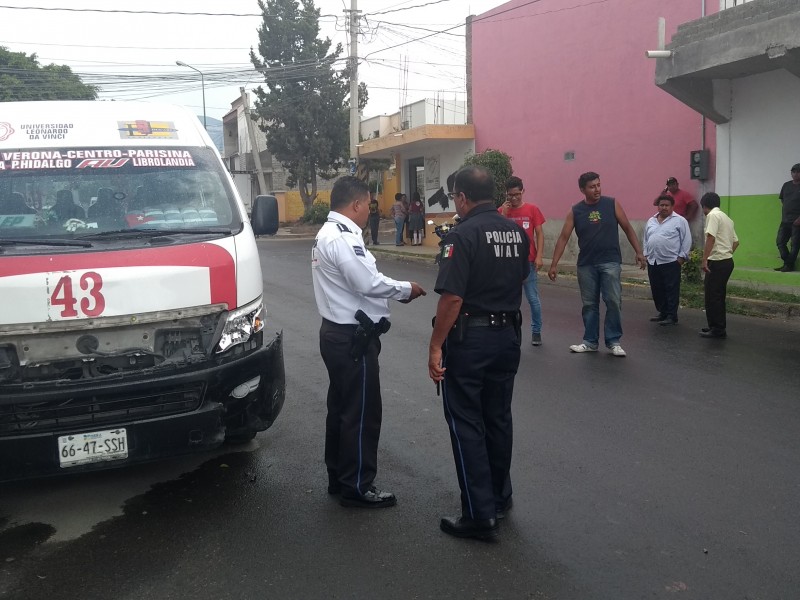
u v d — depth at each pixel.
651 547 3.72
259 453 5.16
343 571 3.54
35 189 4.60
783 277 10.81
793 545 3.71
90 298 3.92
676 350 7.85
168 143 5.11
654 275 9.35
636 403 6.02
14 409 3.82
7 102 5.13
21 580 3.52
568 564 3.57
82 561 3.70
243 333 4.30
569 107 15.81
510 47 17.52
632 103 14.18
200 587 3.42
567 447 5.08
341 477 4.24
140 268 4.04
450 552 3.71
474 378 3.85
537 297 8.14
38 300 3.86
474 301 3.83
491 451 4.00
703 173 12.56
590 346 7.82
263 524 4.07
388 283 4.07
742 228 12.10
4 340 3.87
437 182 21.23
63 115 5.06
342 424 4.20
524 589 3.36
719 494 4.30
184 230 4.55
